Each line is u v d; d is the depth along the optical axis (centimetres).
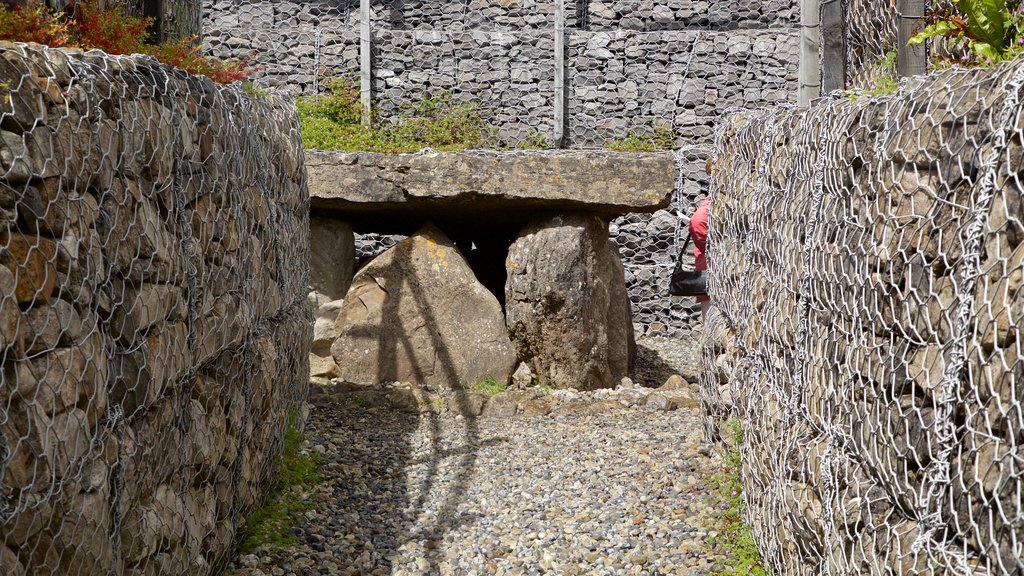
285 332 498
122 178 258
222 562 371
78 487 224
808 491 314
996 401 185
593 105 1113
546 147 1105
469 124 1093
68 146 222
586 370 720
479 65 1112
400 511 469
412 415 652
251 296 406
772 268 389
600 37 1109
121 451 254
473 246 972
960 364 199
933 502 213
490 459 551
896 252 236
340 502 478
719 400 534
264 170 445
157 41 439
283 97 548
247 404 398
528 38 1110
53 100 219
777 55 1098
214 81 395
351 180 723
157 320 281
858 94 324
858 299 267
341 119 1063
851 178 278
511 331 722
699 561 404
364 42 1088
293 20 1157
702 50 1102
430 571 399
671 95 1107
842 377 280
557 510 468
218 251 354
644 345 981
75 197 227
